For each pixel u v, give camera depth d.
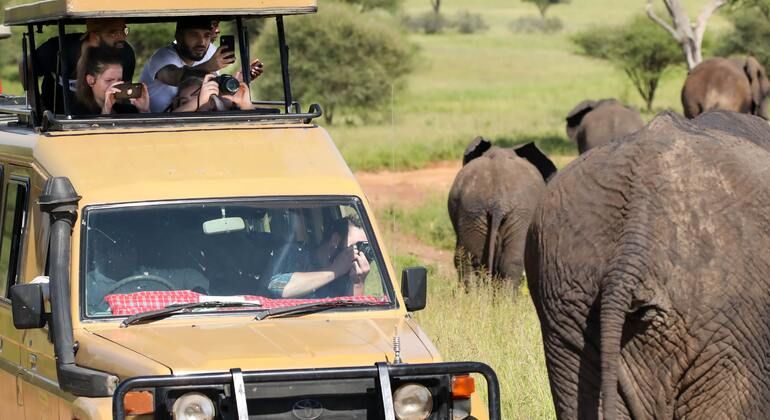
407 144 55.94
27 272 11.73
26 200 11.97
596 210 9.85
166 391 9.24
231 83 13.27
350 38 68.38
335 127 65.31
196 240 10.96
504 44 114.31
